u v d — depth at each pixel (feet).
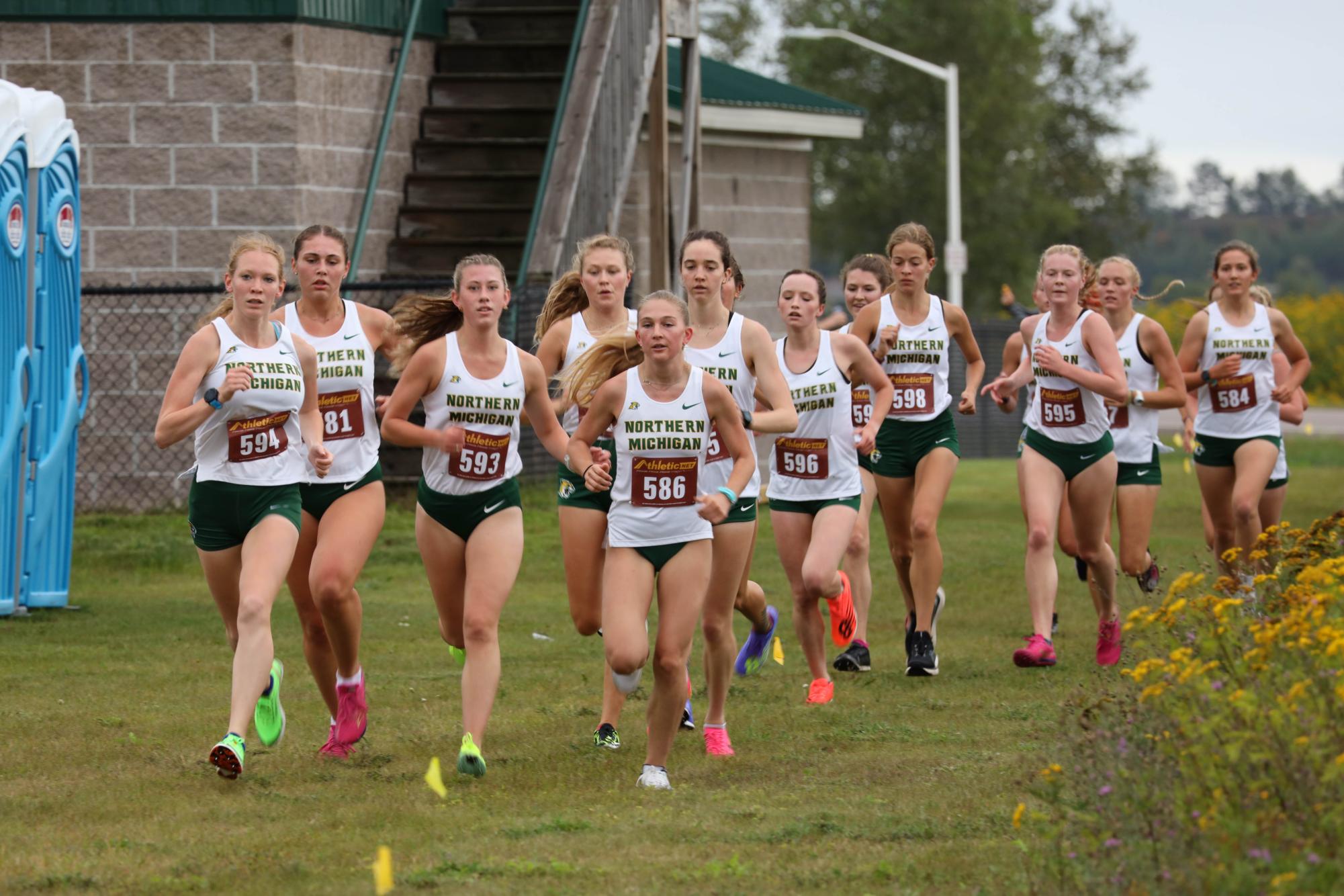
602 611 79.61
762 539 157.69
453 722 82.17
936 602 99.04
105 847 58.90
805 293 86.79
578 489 78.69
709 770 71.92
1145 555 102.89
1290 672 54.65
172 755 73.92
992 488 224.74
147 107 160.76
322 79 162.81
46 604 114.01
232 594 72.28
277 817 63.31
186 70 160.25
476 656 70.38
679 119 199.21
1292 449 295.89
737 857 57.16
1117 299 103.81
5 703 84.79
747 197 216.95
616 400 69.41
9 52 161.07
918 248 98.63
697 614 68.80
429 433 70.44
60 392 114.73
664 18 175.73
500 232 171.12
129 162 161.17
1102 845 50.44
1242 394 107.86
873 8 612.70
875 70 603.26
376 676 94.32
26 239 110.73
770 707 86.74
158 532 149.07
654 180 175.94
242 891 53.78
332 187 164.66
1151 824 49.80
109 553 136.36
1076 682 90.79
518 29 184.14
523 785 69.15
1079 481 96.63
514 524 72.33
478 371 71.26
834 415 86.99
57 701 85.30
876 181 595.88
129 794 66.74
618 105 175.94
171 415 68.39
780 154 221.87
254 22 159.33
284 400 70.18
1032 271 591.37
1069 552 108.68
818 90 604.90
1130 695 66.23
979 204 588.50
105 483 162.09
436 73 181.78
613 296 82.58
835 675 96.58
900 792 66.85
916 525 95.96
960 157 586.45
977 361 103.45
